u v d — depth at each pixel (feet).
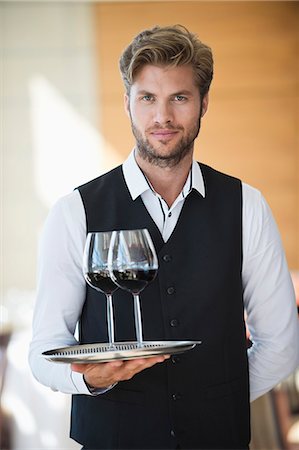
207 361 7.29
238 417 7.41
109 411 7.25
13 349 13.75
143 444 7.20
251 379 7.75
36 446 13.10
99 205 7.46
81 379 6.59
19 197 29.25
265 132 29.14
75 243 7.34
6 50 29.04
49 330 7.19
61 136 29.22
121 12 28.94
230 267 7.43
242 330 7.50
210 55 7.02
